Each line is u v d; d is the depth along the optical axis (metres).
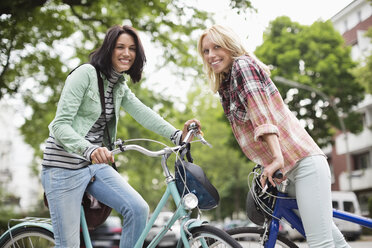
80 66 2.93
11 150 48.94
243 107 2.72
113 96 3.10
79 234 2.88
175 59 11.55
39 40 10.73
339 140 31.66
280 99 2.71
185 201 2.58
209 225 2.56
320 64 22.84
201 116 37.25
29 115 13.30
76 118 2.92
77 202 2.85
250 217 2.99
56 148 2.89
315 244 2.59
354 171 29.91
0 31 9.43
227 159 35.88
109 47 2.99
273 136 2.48
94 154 2.64
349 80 22.83
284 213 2.86
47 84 12.19
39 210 16.89
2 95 11.47
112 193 2.81
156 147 18.25
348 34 15.99
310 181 2.60
